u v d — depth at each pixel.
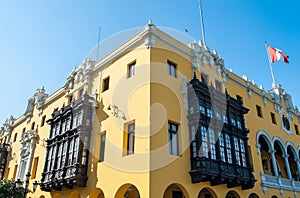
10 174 31.62
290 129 29.70
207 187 16.12
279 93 30.70
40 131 28.12
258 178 21.55
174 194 16.78
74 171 18.05
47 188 21.28
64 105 24.02
